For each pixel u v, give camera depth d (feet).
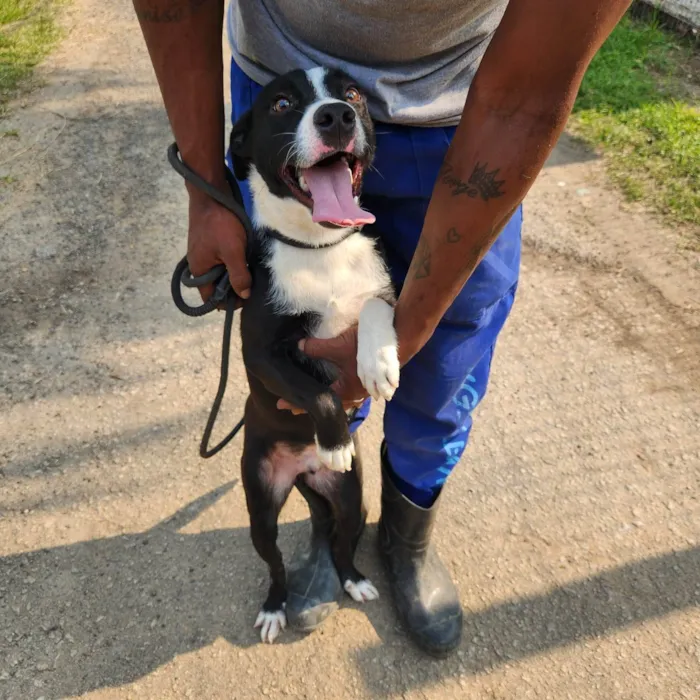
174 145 6.06
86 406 9.80
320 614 7.50
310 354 6.26
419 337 5.37
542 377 10.26
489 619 7.63
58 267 11.87
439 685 7.13
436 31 5.15
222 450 9.23
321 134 5.57
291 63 5.85
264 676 7.18
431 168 5.84
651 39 17.47
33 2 19.90
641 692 7.05
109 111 15.52
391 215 6.39
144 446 9.32
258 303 6.28
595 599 7.77
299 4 5.32
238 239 5.92
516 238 6.20
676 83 16.17
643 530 8.43
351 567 7.88
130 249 12.24
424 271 4.87
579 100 15.56
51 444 9.34
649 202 13.02
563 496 8.80
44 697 7.03
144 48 17.75
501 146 4.19
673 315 11.07
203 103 5.61
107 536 8.36
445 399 6.66
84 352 10.53
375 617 7.68
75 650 7.37
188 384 10.12
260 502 7.24
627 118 14.98
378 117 5.69
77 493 8.79
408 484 7.45
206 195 5.91
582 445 9.37
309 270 6.28
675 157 13.91
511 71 3.98
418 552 7.66
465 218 4.48
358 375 5.76
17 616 7.63
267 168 6.11
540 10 3.75
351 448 6.17
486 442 9.41
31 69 16.93
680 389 10.04
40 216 12.85
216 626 7.59
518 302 11.35
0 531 8.38
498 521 8.54
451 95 5.57
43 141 14.62
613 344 10.69
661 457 9.22
